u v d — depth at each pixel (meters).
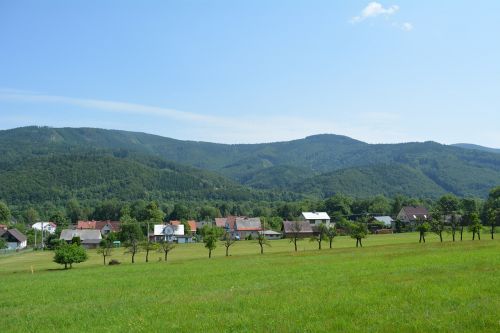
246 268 54.97
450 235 120.75
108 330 24.25
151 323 25.22
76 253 77.19
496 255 51.28
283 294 31.95
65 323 27.31
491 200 175.00
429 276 36.28
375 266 48.12
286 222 184.00
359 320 22.61
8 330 26.50
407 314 23.14
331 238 95.94
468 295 27.02
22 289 46.09
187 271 55.66
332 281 37.62
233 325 23.36
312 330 21.30
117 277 52.97
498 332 19.25
